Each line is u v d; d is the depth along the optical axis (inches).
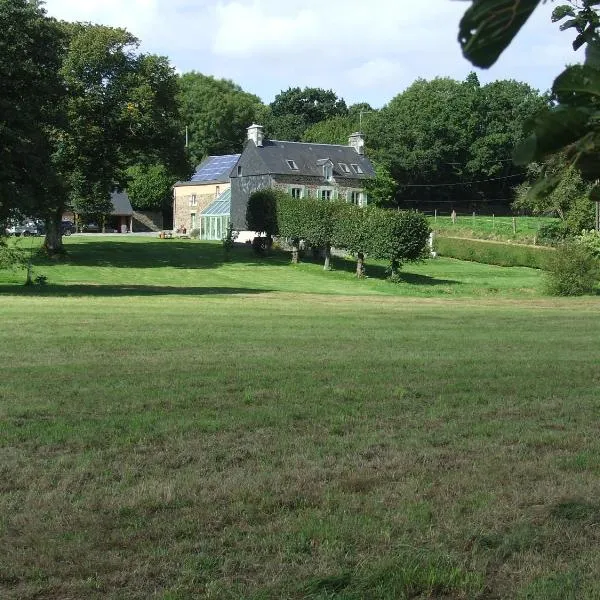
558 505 233.8
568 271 1487.5
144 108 1956.2
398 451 296.5
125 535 209.5
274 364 503.8
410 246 1787.6
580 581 183.9
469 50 44.9
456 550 203.5
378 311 983.0
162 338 633.0
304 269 1994.3
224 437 313.9
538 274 2055.9
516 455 292.5
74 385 417.4
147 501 234.7
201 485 250.8
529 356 561.9
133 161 2124.8
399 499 240.5
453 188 3415.4
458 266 2222.0
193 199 3331.7
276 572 188.9
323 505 235.0
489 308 1080.8
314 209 1995.6
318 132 3836.1
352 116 4232.3
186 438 311.4
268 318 838.5
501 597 177.8
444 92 3408.0
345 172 2682.1
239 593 175.9
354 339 656.4
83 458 280.5
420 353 571.8
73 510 228.1
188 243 2524.6
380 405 379.9
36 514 223.6
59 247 1982.0
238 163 2701.8
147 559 195.9
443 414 362.3
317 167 2635.3
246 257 2192.4
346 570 188.2
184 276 1770.4
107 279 1651.1
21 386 411.5
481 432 329.1
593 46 60.9
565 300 1311.5
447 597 177.5
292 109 4394.7
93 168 1983.3
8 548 200.8
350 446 302.8
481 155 3243.1
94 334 649.6
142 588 180.5
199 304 1030.4
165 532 212.4
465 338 679.1
